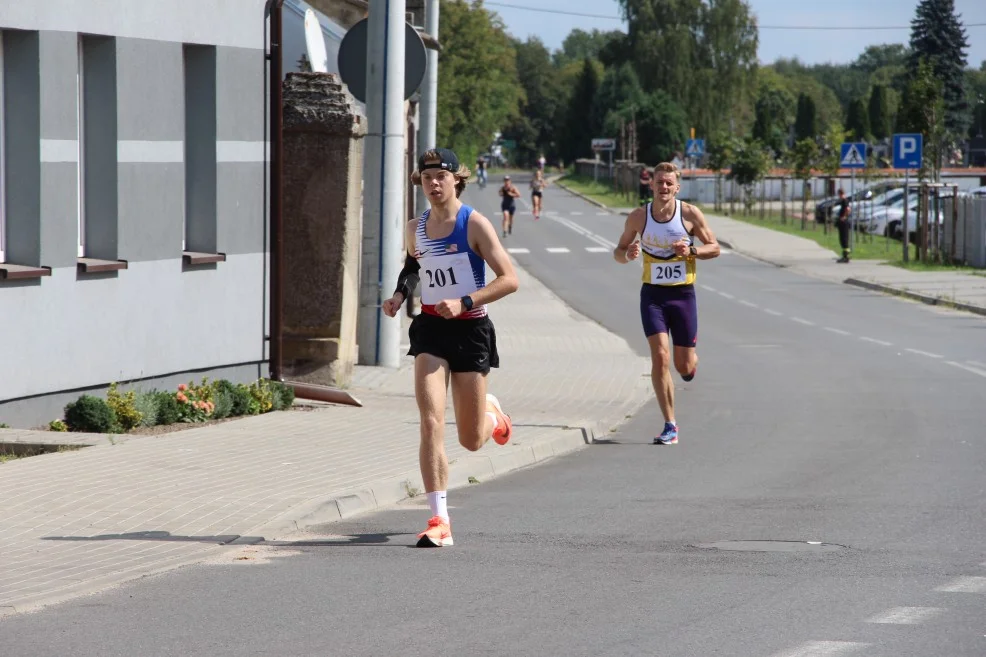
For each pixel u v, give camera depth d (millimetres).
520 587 21328
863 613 19578
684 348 39125
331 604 20297
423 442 24781
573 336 69625
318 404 43406
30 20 36281
